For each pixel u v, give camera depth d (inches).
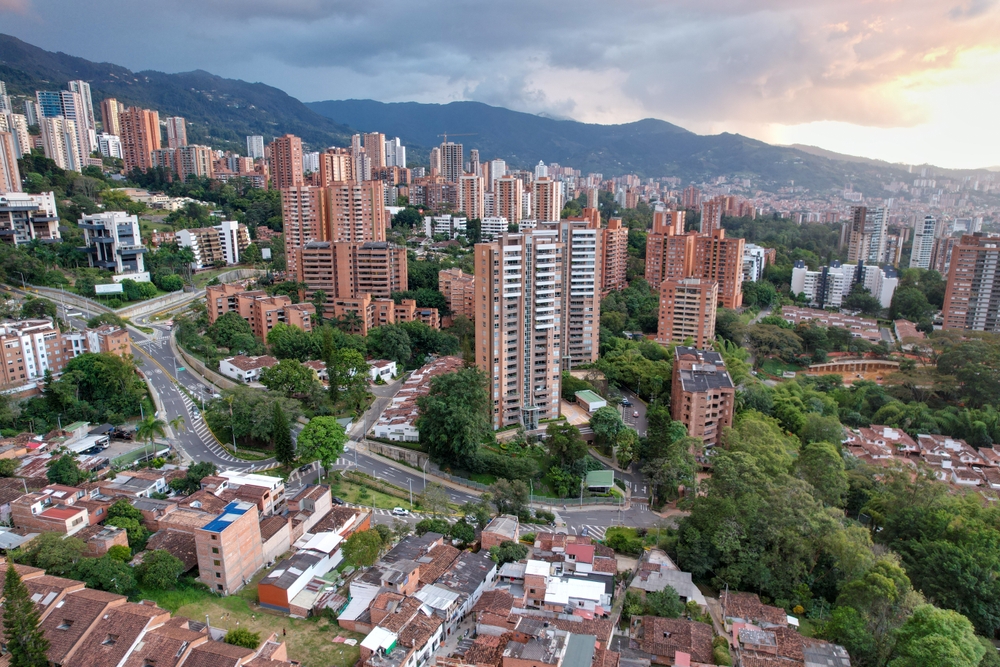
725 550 4704.7
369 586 4318.4
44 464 5615.2
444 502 5531.5
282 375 7603.4
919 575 4709.6
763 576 4645.7
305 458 6117.1
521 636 3860.7
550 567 4648.1
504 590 4500.5
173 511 4958.2
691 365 7682.1
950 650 3535.9
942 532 4933.6
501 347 7145.7
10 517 4758.9
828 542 4658.0
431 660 3897.6
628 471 6894.7
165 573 4173.2
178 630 3491.6
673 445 6392.7
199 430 7126.0
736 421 7377.0
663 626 4094.5
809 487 5157.5
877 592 4074.8
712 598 4694.9
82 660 3309.5
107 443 6668.3
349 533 5206.7
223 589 4323.3
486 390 6894.7
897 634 3917.3
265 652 3533.5
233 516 4478.3
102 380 7185.0
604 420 7037.4
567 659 3572.8
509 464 6456.7
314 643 3875.5
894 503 5457.7
